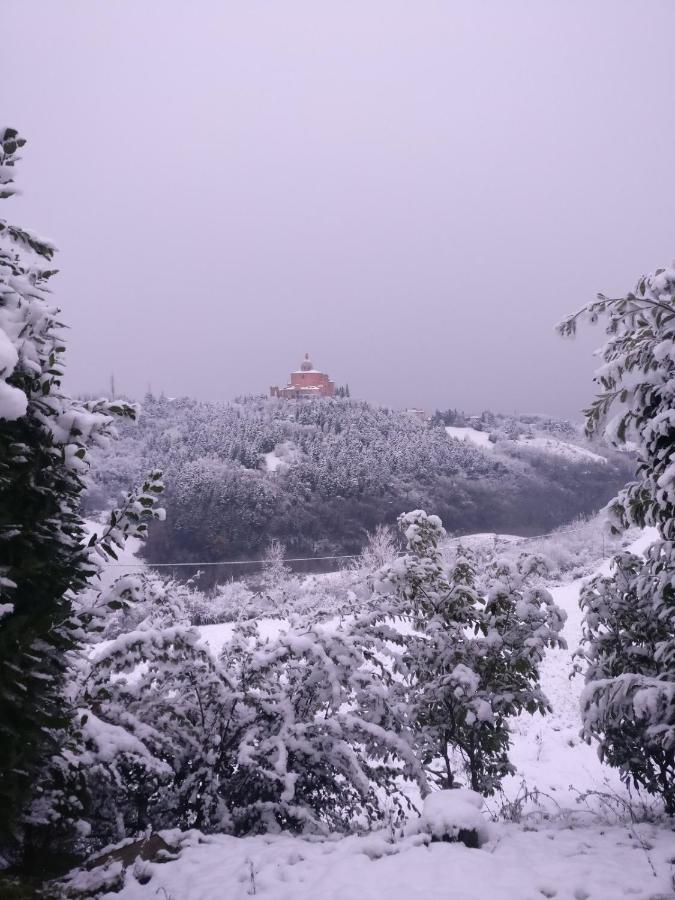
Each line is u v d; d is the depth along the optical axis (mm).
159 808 5320
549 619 7082
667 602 6750
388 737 5531
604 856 4168
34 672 3346
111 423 4238
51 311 4133
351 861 3936
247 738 5383
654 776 6910
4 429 3607
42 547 3811
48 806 4078
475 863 3820
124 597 4434
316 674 5953
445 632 7148
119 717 5043
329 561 60281
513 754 14469
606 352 6781
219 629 20516
